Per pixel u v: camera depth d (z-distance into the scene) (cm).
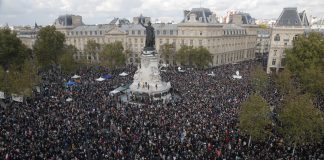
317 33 10819
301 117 4741
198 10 16312
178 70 13262
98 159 4278
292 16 13325
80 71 13000
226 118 6047
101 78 10562
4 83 7456
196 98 7631
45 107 6594
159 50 16212
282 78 8394
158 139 4972
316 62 9775
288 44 13425
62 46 14362
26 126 5328
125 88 9325
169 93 8869
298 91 7975
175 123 5700
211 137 5091
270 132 5162
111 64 13675
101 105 6888
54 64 15300
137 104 7344
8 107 6638
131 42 17350
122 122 5775
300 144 5025
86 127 5438
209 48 16062
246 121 4969
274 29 13562
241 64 16950
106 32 17838
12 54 11506
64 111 6294
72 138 4925
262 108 4925
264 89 8738
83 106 6769
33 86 8294
